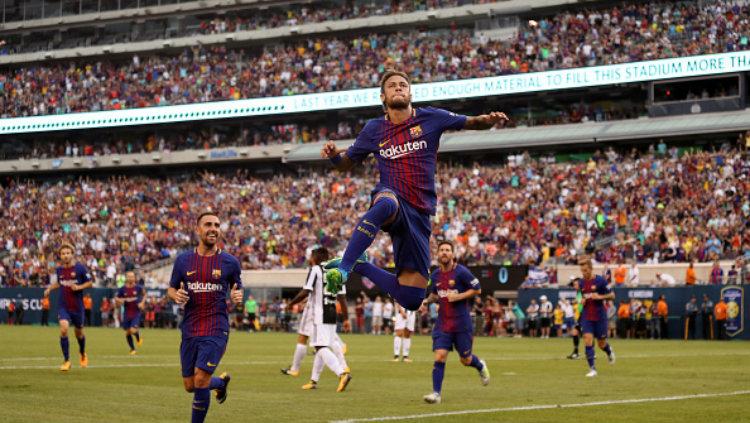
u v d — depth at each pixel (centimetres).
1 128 11775
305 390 2408
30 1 12800
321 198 9262
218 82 11144
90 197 10456
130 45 12062
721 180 7419
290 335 6669
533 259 7206
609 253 7012
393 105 1207
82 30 12662
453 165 9900
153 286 8362
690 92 8900
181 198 9950
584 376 2922
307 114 10650
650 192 7612
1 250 10000
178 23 12181
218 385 1652
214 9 11944
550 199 7994
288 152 10594
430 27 10825
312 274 2455
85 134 11919
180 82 11375
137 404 2005
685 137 8775
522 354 4256
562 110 9725
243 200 9631
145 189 10406
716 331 6003
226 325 1571
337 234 8600
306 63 10794
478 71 9725
